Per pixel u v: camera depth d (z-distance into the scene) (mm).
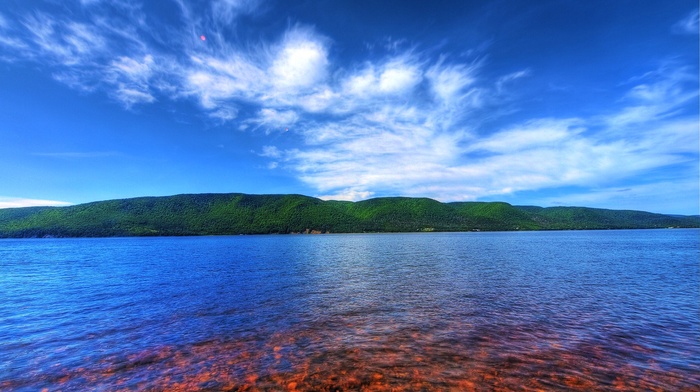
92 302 19766
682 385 8766
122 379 9578
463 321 14703
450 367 10031
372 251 62500
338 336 12969
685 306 16859
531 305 17484
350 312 16547
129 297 21125
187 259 50062
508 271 31125
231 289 23469
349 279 27406
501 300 18734
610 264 36250
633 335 12594
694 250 55500
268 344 12195
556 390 8617
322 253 59156
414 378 9367
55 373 10000
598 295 19797
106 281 28312
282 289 23172
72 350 11836
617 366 9930
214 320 15492
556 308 16766
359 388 8852
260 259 48125
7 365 10586
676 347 11344
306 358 10852
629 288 21969
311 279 27719
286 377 9539
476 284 24078
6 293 23031
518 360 10461
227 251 69312
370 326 14188
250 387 8992
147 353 11484
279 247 82938
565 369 9781
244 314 16500
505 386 8852
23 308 18375
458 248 67938
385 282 25547
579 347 11469
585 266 34594
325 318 15547
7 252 73562
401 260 43375
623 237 123000
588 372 9570
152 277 30438
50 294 22469
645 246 68062
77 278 30406
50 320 15828
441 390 8680
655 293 20203
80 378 9672
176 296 21219
